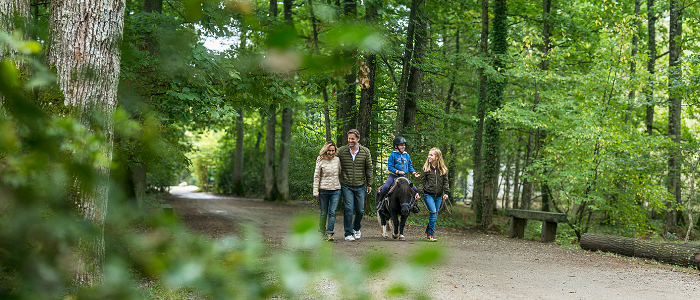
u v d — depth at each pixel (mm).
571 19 16984
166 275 593
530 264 7535
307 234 556
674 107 16266
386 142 15742
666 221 16078
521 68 13039
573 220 12539
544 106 12727
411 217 14461
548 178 12219
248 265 588
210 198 27141
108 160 629
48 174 552
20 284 541
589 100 12312
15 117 551
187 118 6055
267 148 25031
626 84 11789
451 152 19656
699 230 17609
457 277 6027
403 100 14031
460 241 10156
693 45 17500
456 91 23109
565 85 13844
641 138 11609
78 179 567
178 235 625
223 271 592
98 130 648
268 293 578
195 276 588
